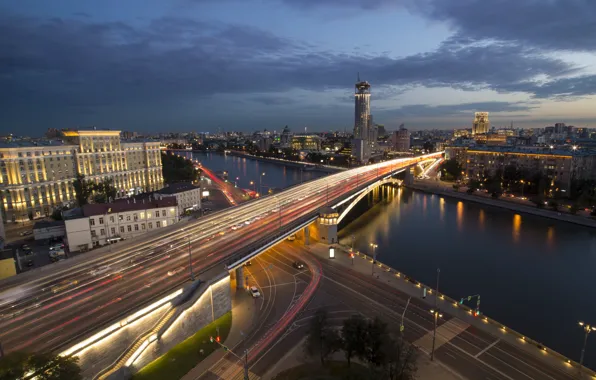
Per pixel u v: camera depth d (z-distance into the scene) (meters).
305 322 77.44
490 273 114.44
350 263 109.88
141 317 63.31
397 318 79.06
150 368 62.34
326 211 131.00
